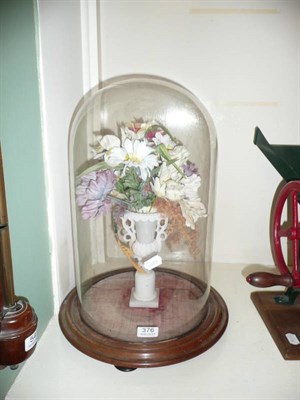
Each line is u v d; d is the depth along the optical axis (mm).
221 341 762
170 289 890
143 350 673
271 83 983
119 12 959
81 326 739
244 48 965
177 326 744
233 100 1000
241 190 1065
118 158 688
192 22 957
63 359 708
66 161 846
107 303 826
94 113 944
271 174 1048
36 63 679
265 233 1095
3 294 505
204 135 979
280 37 953
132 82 990
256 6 937
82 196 732
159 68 995
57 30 752
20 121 630
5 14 563
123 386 649
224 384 656
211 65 981
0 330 495
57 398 623
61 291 842
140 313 788
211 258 1078
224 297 925
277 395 636
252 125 1015
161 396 629
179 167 725
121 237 836
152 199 753
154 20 962
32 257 709
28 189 676
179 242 945
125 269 987
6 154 587
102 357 667
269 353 732
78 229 902
